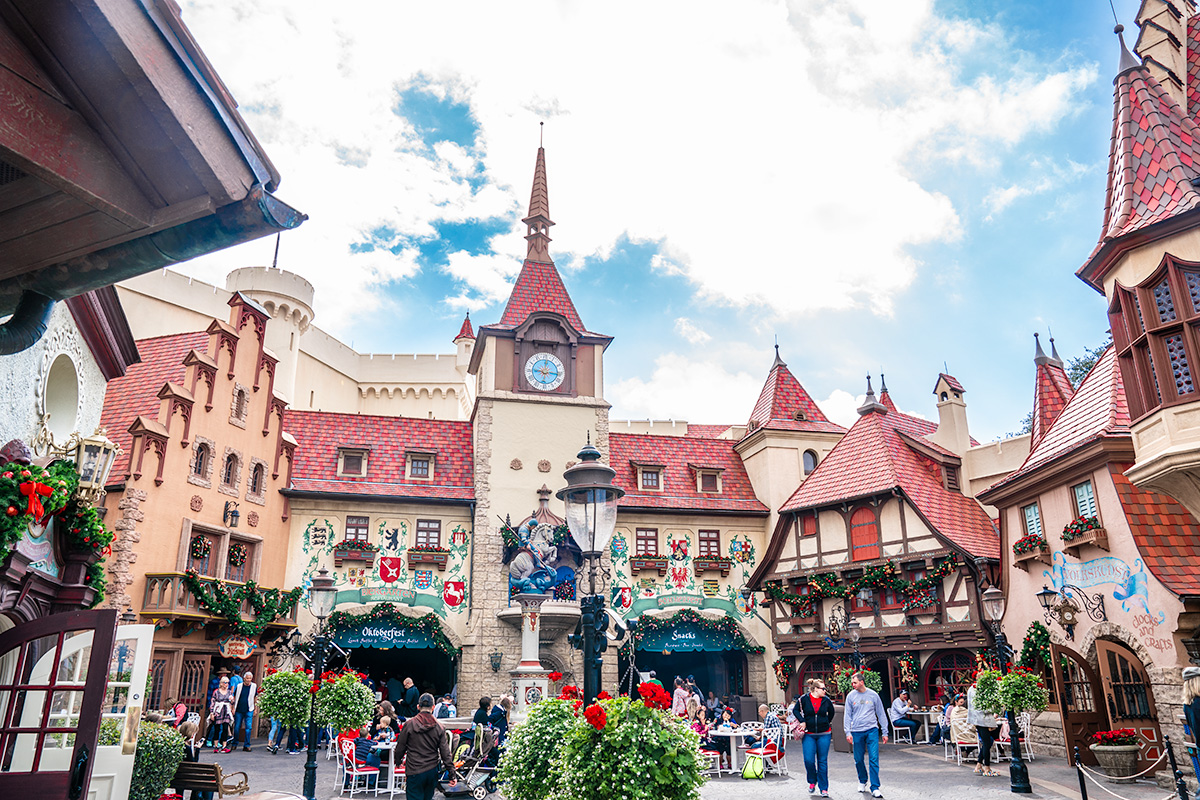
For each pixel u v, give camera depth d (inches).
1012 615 902.4
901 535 1096.8
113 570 860.6
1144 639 661.9
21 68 137.3
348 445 1262.3
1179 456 520.1
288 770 719.7
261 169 159.6
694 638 1246.9
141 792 396.2
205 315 1823.3
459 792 541.3
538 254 1428.4
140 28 138.8
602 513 364.8
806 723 542.3
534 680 796.0
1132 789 568.7
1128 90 634.8
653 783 284.2
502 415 1275.8
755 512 1327.5
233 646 973.8
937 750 855.1
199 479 984.9
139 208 154.7
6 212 158.1
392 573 1182.3
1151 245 564.1
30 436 424.8
